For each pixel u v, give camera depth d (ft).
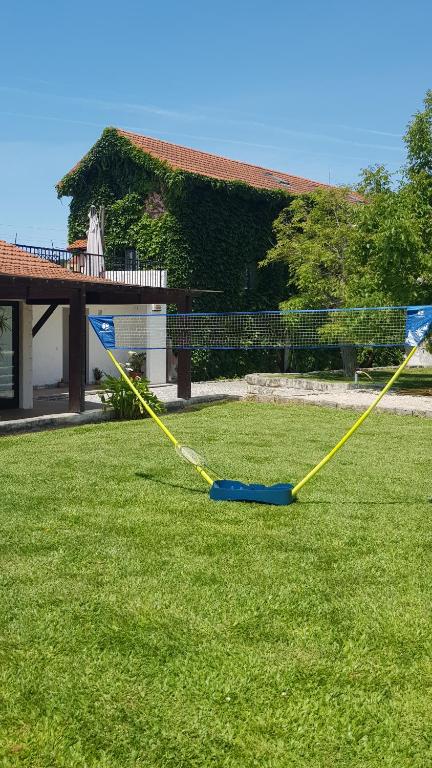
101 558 18.04
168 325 74.38
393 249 59.88
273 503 23.62
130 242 81.35
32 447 34.47
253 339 84.28
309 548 18.99
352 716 11.17
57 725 10.85
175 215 77.66
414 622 14.35
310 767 10.01
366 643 13.44
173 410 51.70
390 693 11.82
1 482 26.50
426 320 22.50
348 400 54.08
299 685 11.99
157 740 10.53
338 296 68.80
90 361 74.59
